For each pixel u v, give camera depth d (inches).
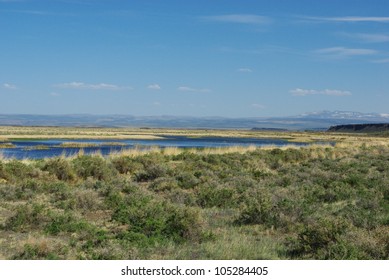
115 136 4771.2
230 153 1592.0
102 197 798.5
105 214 659.4
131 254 447.8
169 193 823.7
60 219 567.5
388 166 1298.0
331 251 445.1
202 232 534.3
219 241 514.3
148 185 970.1
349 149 1962.4
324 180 1012.5
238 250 471.8
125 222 588.1
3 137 3878.0
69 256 447.8
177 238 515.5
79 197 701.9
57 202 709.9
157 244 491.5
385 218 602.2
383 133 7514.8
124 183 936.3
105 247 469.4
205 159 1376.7
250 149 1795.0
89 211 673.6
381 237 467.8
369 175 1083.9
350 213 627.5
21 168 998.4
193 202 763.4
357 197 799.1
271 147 1940.2
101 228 570.6
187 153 1469.0
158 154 1425.9
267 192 797.9
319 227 486.9
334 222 501.0
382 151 1961.1
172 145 3292.3
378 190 868.6
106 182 964.0
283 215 605.0
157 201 717.3
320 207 711.7
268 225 598.9
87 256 449.1
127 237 507.8
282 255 471.5
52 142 3425.2
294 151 1691.7
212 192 778.8
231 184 954.7
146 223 553.3
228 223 623.5
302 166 1321.4
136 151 1514.5
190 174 1021.2
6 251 462.0
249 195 797.2
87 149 2613.2
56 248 462.9
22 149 2556.6
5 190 797.2
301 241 484.1
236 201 765.3
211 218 653.3
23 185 845.2
